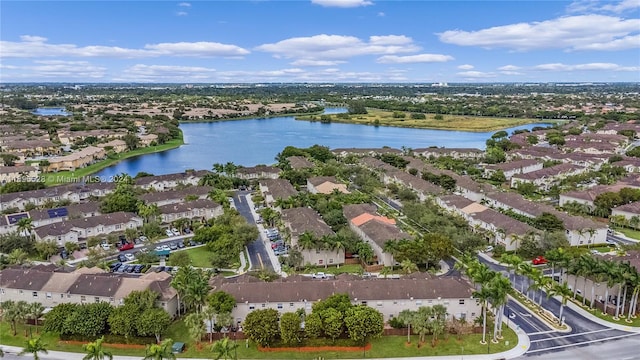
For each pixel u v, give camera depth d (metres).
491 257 155.50
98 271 130.00
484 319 104.19
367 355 99.75
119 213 180.25
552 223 167.25
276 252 156.88
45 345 103.75
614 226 187.75
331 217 177.38
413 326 101.62
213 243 156.38
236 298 110.00
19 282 122.12
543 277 116.44
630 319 114.50
